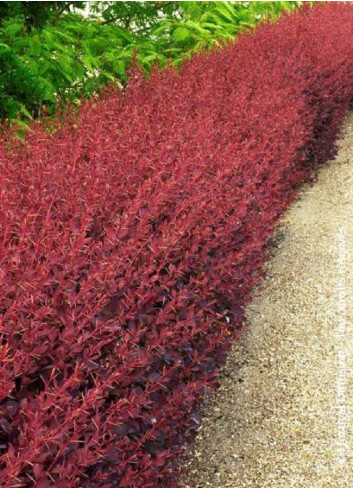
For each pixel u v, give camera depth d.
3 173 3.32
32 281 2.38
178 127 4.13
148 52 6.97
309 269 5.65
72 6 7.10
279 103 5.44
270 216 4.37
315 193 7.17
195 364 3.30
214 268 3.42
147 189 3.22
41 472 1.96
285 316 5.01
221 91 5.24
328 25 8.97
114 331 2.56
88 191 3.11
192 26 7.15
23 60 5.34
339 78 7.83
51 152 3.64
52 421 2.13
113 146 3.73
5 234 2.58
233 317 4.02
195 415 3.17
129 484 2.45
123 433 2.38
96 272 2.47
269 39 7.30
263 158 4.63
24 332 2.27
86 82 6.30
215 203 3.59
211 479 3.55
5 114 4.86
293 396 4.19
